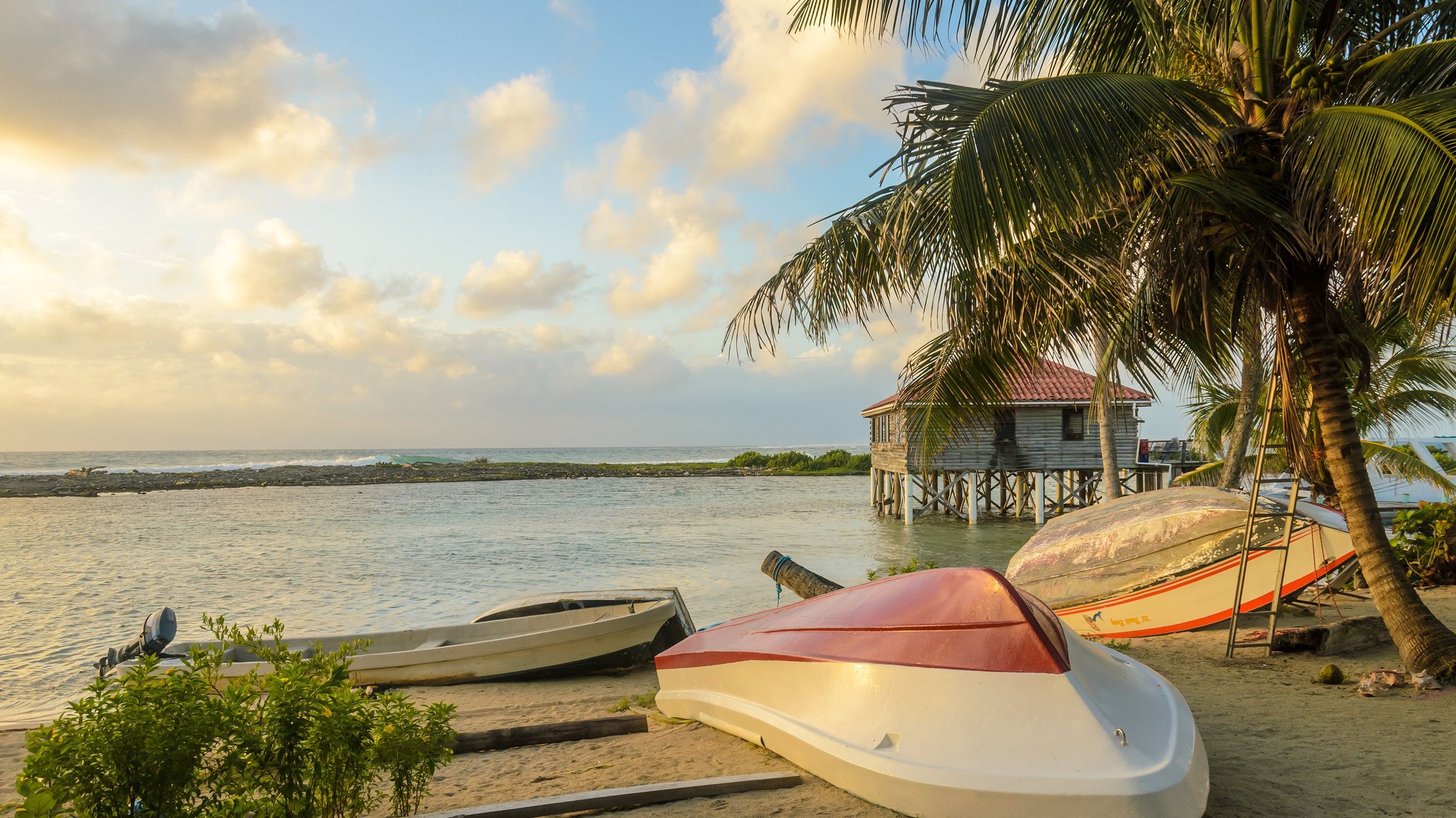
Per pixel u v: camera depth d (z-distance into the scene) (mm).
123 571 20297
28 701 10117
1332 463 6379
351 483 62219
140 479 66938
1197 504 9188
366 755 3646
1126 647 8242
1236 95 6035
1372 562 6246
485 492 53031
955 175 4809
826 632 4664
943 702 3789
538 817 4020
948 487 32938
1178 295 5816
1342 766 4414
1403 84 5809
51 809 2812
